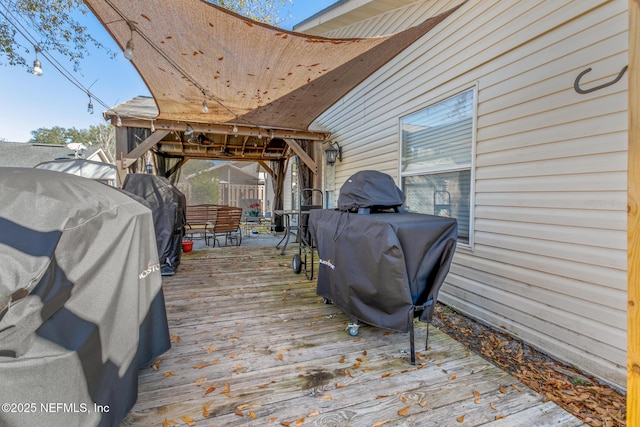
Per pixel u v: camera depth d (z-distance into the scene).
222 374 1.97
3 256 1.02
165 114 5.24
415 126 4.20
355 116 5.97
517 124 2.74
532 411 1.69
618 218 2.05
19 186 1.30
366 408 1.68
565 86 2.35
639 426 1.08
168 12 2.39
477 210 3.20
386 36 2.89
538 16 2.54
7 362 0.95
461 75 3.38
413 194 4.30
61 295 1.17
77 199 1.46
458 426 1.56
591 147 2.20
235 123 5.88
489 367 2.11
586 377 2.21
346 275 2.54
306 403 1.71
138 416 1.58
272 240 7.87
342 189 2.98
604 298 2.14
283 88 4.15
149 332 2.00
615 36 2.05
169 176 9.36
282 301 3.34
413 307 2.14
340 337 2.52
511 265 2.83
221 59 3.24
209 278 4.21
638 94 1.06
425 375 2.00
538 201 2.57
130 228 1.73
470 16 3.24
